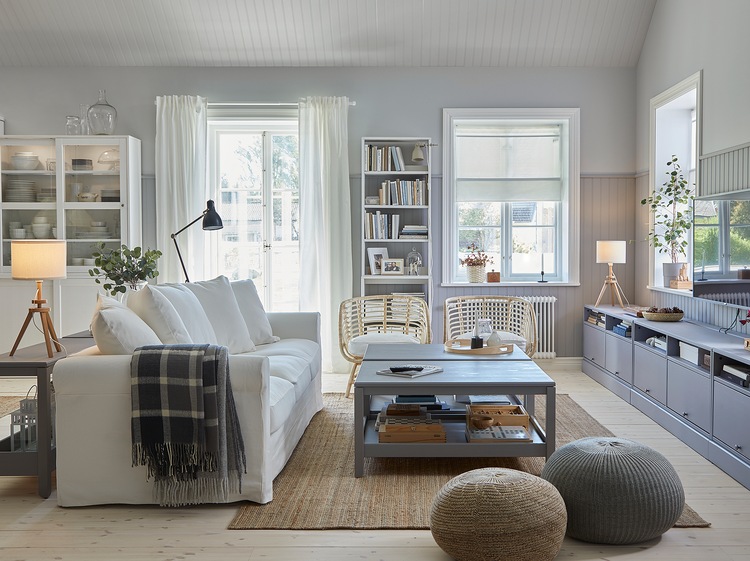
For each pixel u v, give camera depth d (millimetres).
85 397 3041
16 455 3205
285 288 6566
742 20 4348
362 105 6348
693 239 4844
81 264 6059
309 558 2562
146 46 6160
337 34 6047
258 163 6504
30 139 6047
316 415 4750
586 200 6402
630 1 5828
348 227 6270
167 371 2953
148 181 6355
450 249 6402
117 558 2566
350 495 3197
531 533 2379
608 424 4484
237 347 4387
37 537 2760
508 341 5191
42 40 6133
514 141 6547
